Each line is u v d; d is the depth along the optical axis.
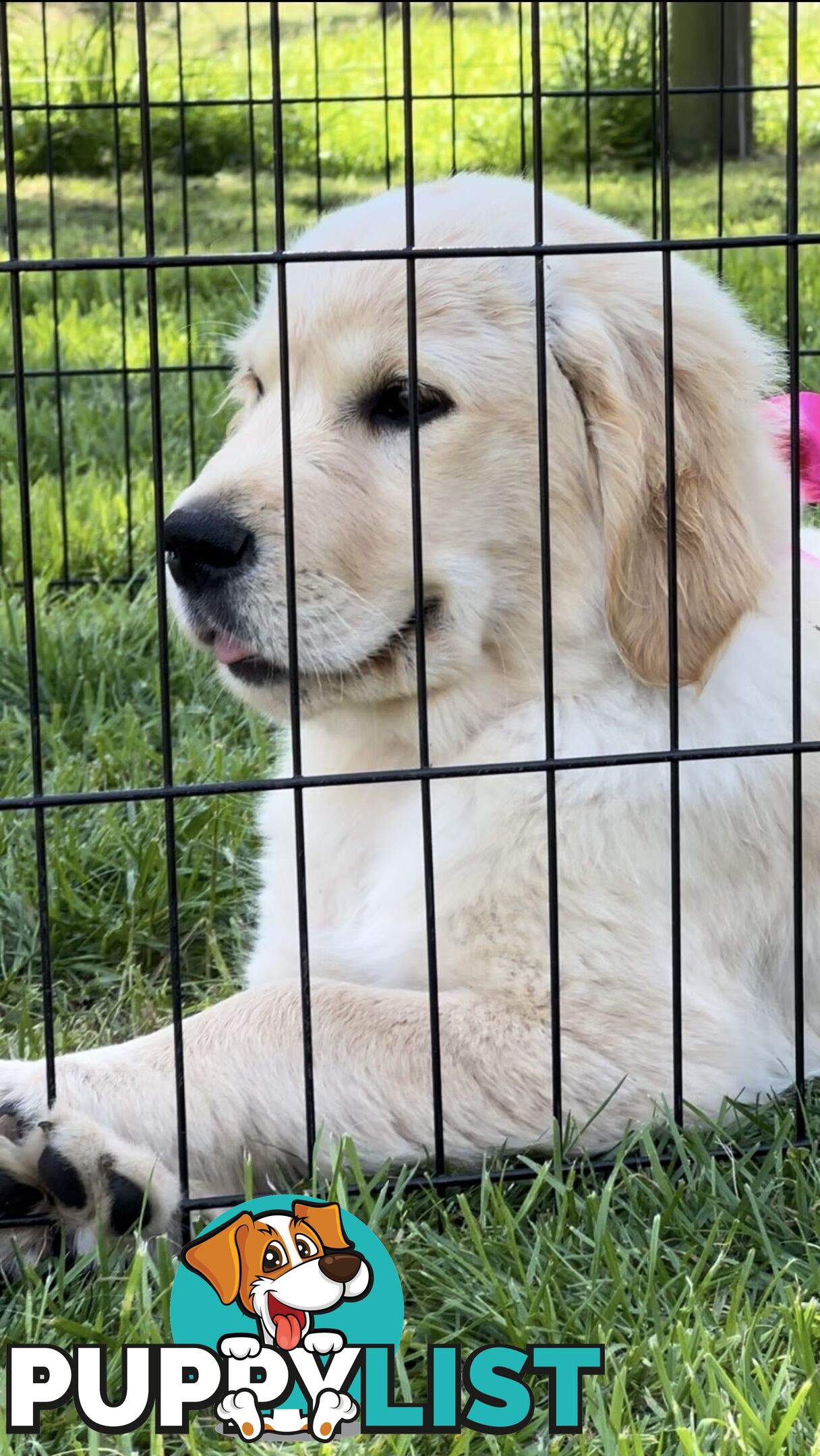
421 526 0.60
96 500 1.35
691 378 0.63
